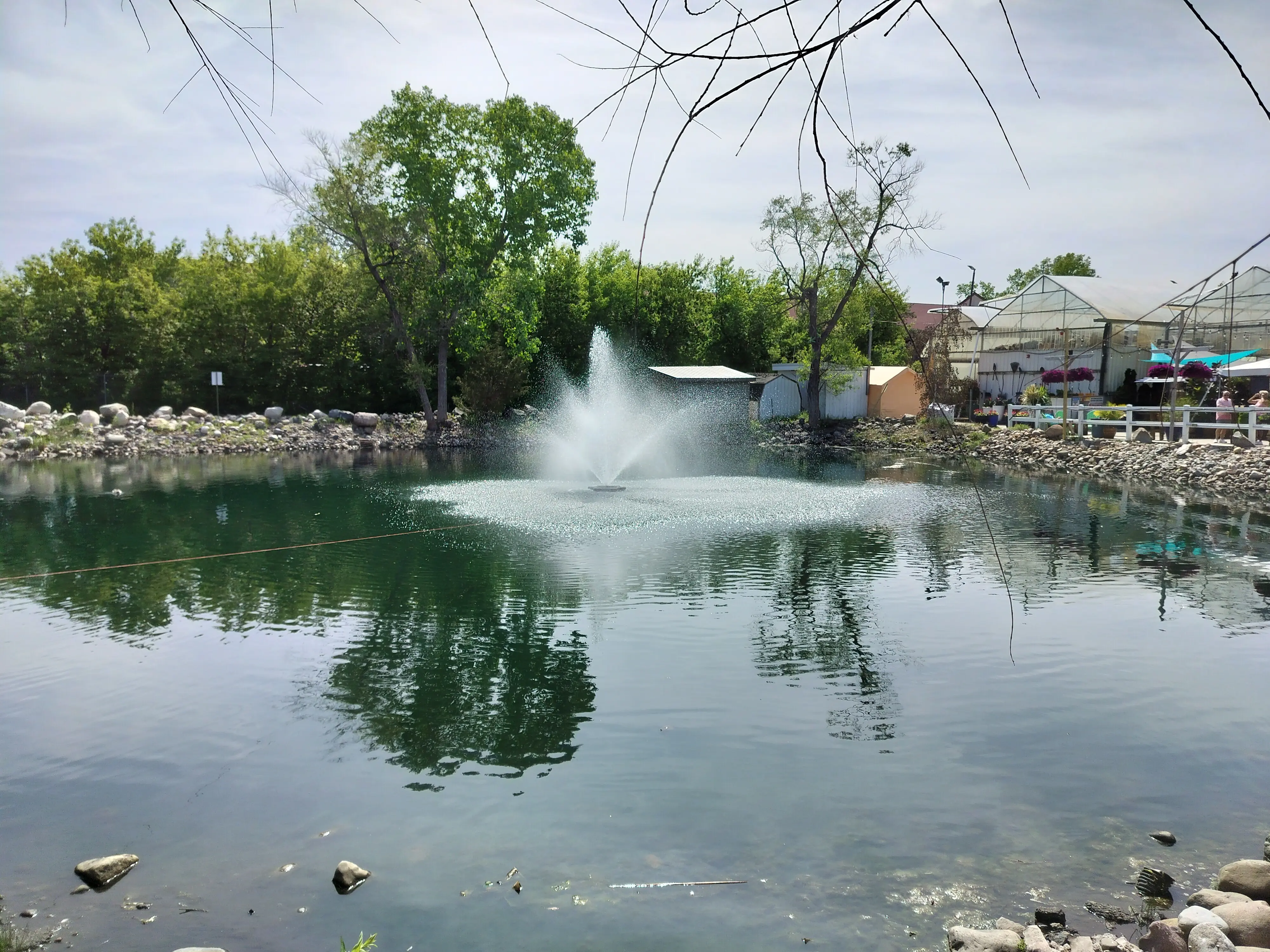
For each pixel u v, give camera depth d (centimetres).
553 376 4812
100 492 2181
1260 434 2514
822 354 4209
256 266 4953
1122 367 3581
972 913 422
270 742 652
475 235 3994
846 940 400
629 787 566
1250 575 1223
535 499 1945
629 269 4953
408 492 2111
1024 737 647
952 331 2917
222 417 3997
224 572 1245
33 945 405
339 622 984
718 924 413
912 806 537
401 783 579
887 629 940
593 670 806
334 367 4575
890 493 2078
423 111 3762
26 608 1062
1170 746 632
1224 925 393
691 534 1532
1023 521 1686
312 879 461
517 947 397
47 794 570
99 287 4475
